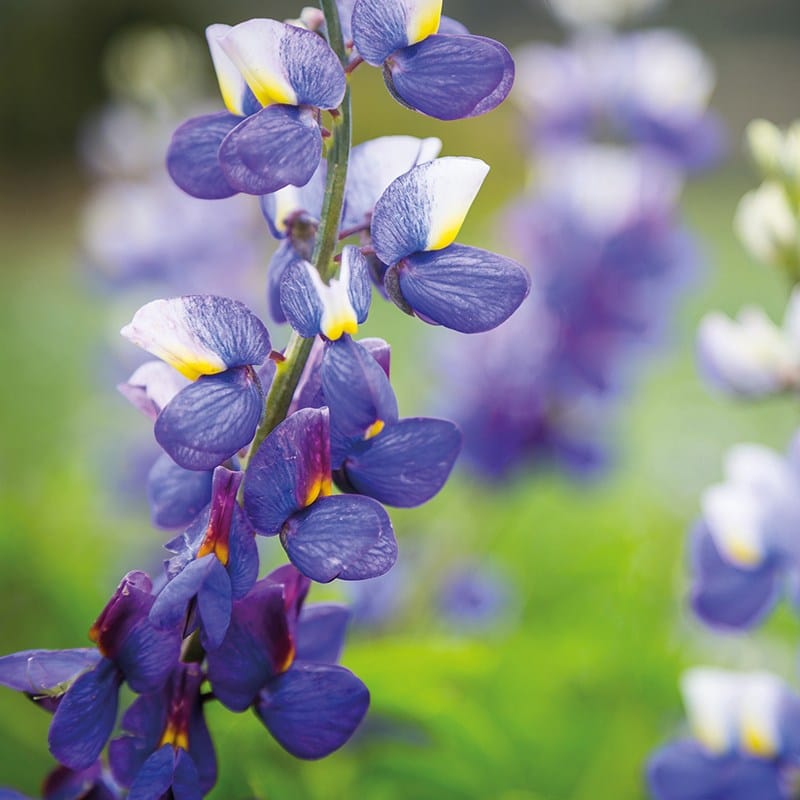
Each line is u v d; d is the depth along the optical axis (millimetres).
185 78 818
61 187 2510
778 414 1071
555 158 684
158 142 784
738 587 418
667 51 666
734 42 3469
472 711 474
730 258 1657
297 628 344
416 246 327
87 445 848
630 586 620
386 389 318
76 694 321
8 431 1082
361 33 323
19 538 650
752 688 411
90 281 752
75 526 800
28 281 1692
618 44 671
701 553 422
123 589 324
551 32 2846
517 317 687
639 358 695
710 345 436
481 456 684
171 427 318
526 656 556
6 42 2639
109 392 795
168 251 730
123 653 324
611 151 679
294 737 331
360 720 332
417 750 459
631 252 665
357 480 330
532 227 679
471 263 325
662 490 903
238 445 322
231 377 323
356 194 341
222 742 410
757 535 416
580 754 539
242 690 330
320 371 326
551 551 787
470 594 636
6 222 2229
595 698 563
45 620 638
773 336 432
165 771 323
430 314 326
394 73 326
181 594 312
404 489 329
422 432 329
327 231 326
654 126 656
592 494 733
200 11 2777
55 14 2660
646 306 678
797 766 411
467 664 455
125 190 767
